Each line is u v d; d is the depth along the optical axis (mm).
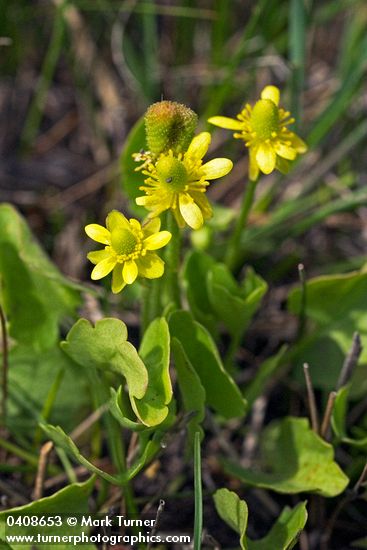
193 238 268
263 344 278
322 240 295
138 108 315
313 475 235
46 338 248
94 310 267
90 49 317
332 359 256
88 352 220
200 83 320
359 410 256
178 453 252
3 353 237
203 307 250
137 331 272
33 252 248
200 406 226
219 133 307
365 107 307
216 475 251
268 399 264
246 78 311
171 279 238
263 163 232
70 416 250
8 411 249
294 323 278
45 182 304
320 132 281
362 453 251
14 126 314
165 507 246
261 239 285
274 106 231
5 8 306
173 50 321
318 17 312
